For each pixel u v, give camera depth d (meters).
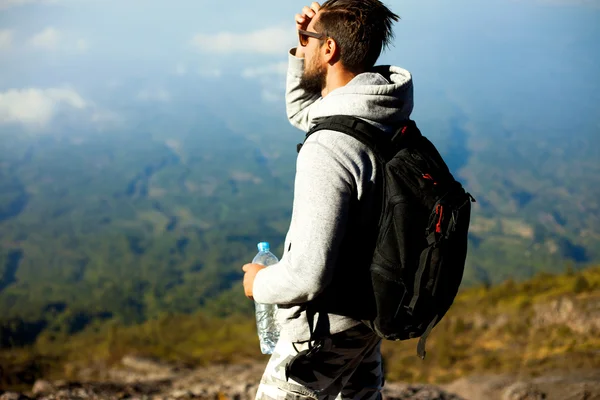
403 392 5.48
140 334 31.75
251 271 1.71
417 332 1.58
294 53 2.01
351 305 1.58
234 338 25.77
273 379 1.73
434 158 1.68
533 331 16.47
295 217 1.55
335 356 1.67
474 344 17.00
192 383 6.61
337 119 1.58
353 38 1.65
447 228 1.54
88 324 135.25
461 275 1.65
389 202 1.52
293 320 1.64
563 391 5.85
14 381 10.80
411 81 1.71
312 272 1.47
